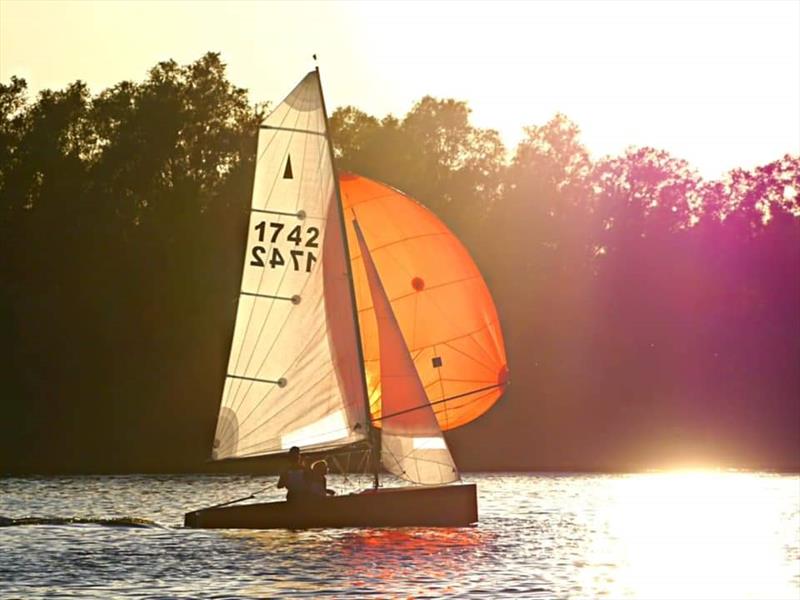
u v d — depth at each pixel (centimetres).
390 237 12975
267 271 13050
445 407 12988
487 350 13000
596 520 14325
